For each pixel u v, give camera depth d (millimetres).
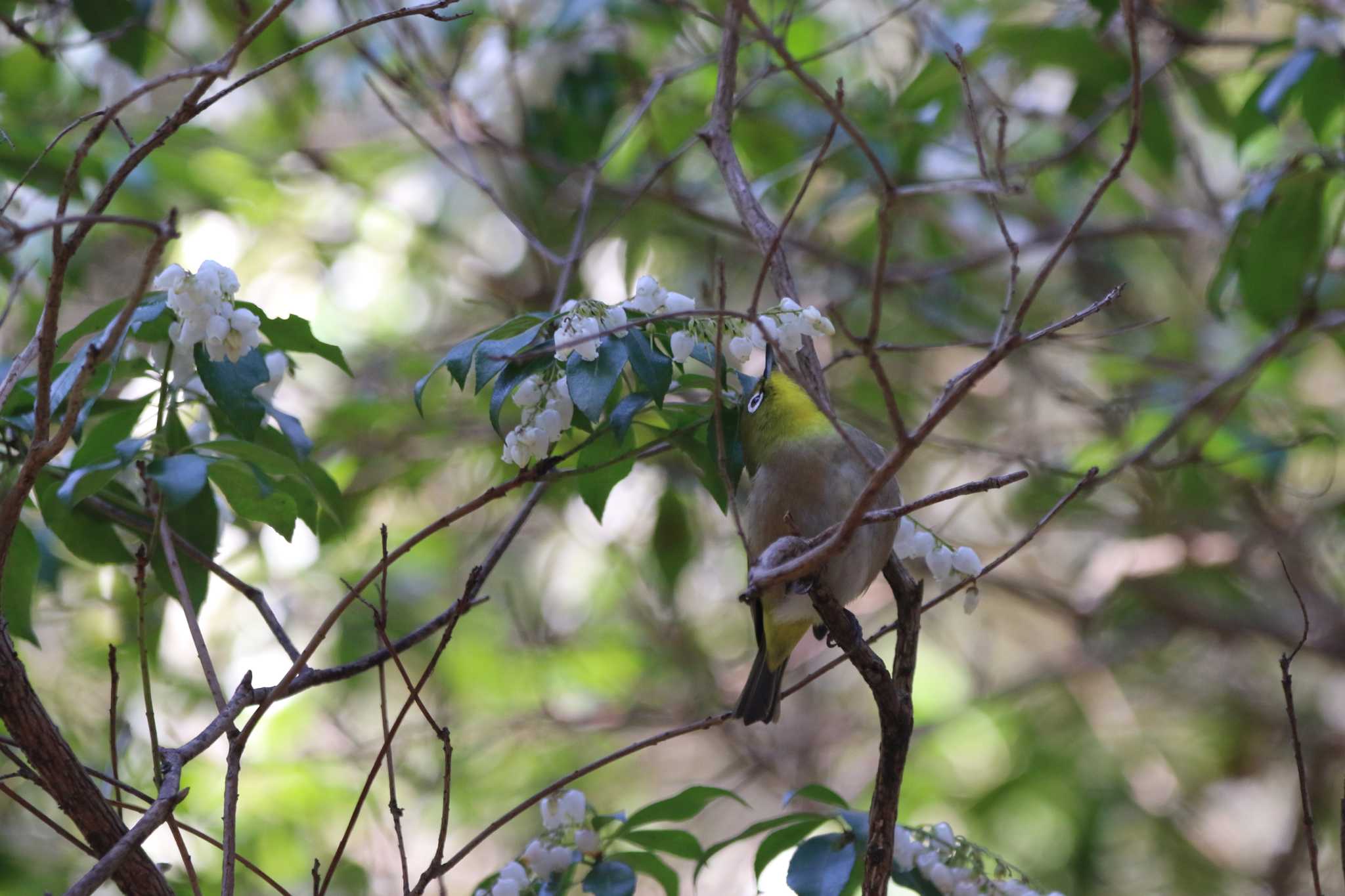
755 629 7273
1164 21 9688
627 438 6426
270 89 13523
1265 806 14188
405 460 11891
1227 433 11172
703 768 14844
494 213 14344
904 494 13922
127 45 9227
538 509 13719
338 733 12758
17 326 10969
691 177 12930
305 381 13484
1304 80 8922
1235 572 12711
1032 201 13383
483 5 11125
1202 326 14242
